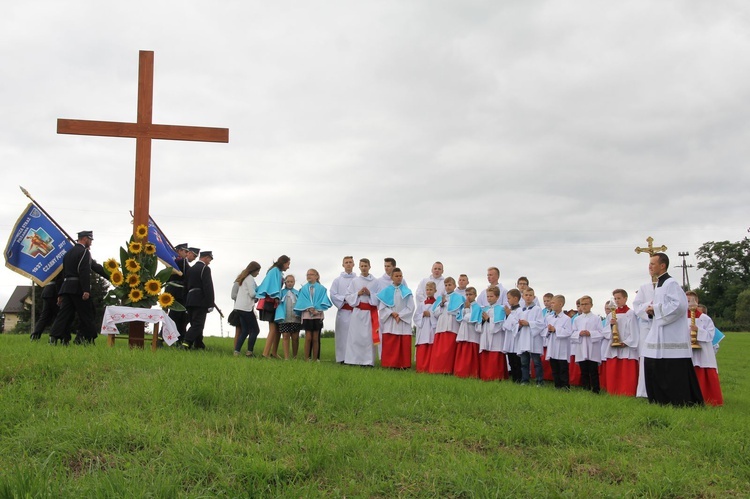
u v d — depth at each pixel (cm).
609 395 1150
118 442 602
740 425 823
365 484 551
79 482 519
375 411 761
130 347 1264
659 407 936
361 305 1508
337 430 694
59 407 709
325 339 2694
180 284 1572
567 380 1347
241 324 1440
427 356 1474
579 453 655
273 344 1501
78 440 598
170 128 1402
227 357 1152
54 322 1305
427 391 910
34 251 1407
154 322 1289
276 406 734
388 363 1498
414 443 645
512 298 1377
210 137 1416
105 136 1385
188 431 646
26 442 596
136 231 1380
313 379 869
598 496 548
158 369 880
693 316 1185
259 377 847
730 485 599
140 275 1365
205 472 548
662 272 1071
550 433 709
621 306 1315
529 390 1048
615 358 1311
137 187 1391
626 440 721
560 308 1391
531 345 1317
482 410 812
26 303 4394
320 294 1484
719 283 7450
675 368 1031
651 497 557
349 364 1484
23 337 1527
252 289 1448
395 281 1524
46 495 472
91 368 860
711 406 1064
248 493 520
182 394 752
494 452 654
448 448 655
